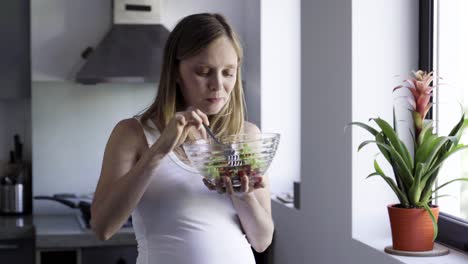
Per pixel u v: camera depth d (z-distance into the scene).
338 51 2.79
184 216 1.75
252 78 4.15
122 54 4.07
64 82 4.40
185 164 1.78
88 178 4.45
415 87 2.31
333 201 2.88
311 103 3.10
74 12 4.27
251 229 1.83
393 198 2.71
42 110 4.38
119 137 1.80
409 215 2.35
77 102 4.43
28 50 4.33
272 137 1.62
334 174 2.86
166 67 1.80
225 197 1.80
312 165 3.11
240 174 1.60
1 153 4.54
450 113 2.63
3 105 4.54
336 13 2.80
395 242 2.40
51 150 4.41
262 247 1.88
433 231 2.37
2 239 3.97
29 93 4.36
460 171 2.56
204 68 1.71
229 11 4.36
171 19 4.32
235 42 1.75
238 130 1.88
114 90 4.46
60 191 4.42
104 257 3.78
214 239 1.76
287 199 3.67
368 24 2.68
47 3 4.24
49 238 3.72
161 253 1.76
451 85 2.60
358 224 2.70
